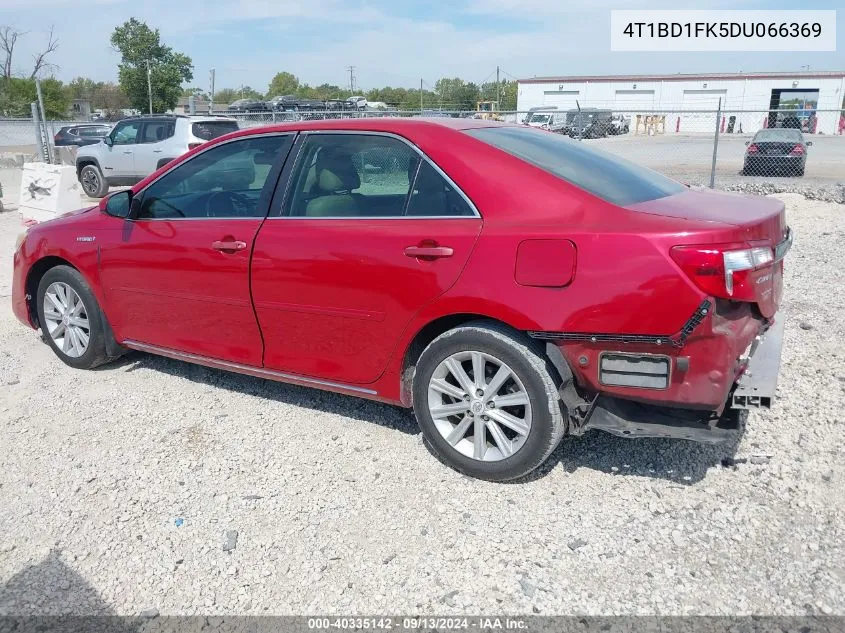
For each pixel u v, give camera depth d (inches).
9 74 2340.1
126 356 209.8
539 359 125.9
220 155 168.9
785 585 106.7
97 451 152.9
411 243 134.6
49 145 731.4
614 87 1902.1
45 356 210.4
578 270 119.2
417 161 140.5
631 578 109.6
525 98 1982.0
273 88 3577.8
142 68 2228.1
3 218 515.5
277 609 106.6
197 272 164.1
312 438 156.3
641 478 136.2
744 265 114.5
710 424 122.4
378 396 147.3
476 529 122.8
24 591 111.7
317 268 145.3
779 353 129.6
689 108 1861.5
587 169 141.3
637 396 121.0
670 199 135.9
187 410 171.8
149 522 127.9
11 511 132.4
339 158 150.4
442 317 134.4
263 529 125.0
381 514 128.0
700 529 120.3
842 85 1749.5
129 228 178.5
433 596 107.9
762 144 681.0
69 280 192.2
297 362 155.4
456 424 142.2
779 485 131.6
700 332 114.0
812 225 417.4
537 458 129.1
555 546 117.6
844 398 165.0
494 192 130.8
